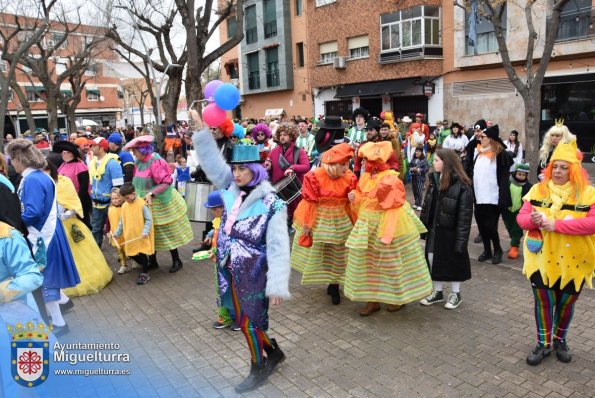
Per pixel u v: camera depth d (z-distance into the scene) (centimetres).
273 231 361
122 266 704
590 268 392
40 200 486
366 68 2536
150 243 647
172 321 530
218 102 383
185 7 1413
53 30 2580
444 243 512
